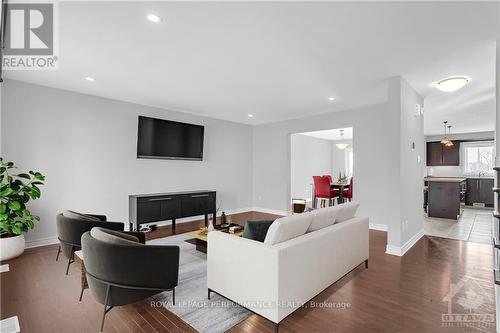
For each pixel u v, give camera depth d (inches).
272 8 77.7
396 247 136.8
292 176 342.3
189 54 109.7
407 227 146.6
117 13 80.2
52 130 154.0
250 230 89.0
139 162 193.0
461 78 131.3
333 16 81.7
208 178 239.9
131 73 131.3
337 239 97.7
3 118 137.9
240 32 91.7
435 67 122.7
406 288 99.4
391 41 98.0
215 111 217.3
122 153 183.9
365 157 199.0
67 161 159.8
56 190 155.5
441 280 106.5
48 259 128.9
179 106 200.5
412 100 153.5
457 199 230.5
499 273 80.2
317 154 388.2
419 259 130.6
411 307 86.0
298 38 96.0
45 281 104.7
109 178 177.3
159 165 204.4
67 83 146.9
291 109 209.3
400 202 135.3
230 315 81.6
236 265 81.0
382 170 190.1
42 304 87.2
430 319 79.0
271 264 71.7
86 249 78.1
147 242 159.5
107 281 74.9
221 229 142.0
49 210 153.0
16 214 126.9
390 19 83.4
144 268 76.9
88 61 117.0
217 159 247.9
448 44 100.0
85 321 77.7
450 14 80.4
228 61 116.6
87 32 91.9
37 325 75.5
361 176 201.0
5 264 122.3
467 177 332.2
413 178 155.6
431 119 250.2
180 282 105.3
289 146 256.1
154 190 201.3
